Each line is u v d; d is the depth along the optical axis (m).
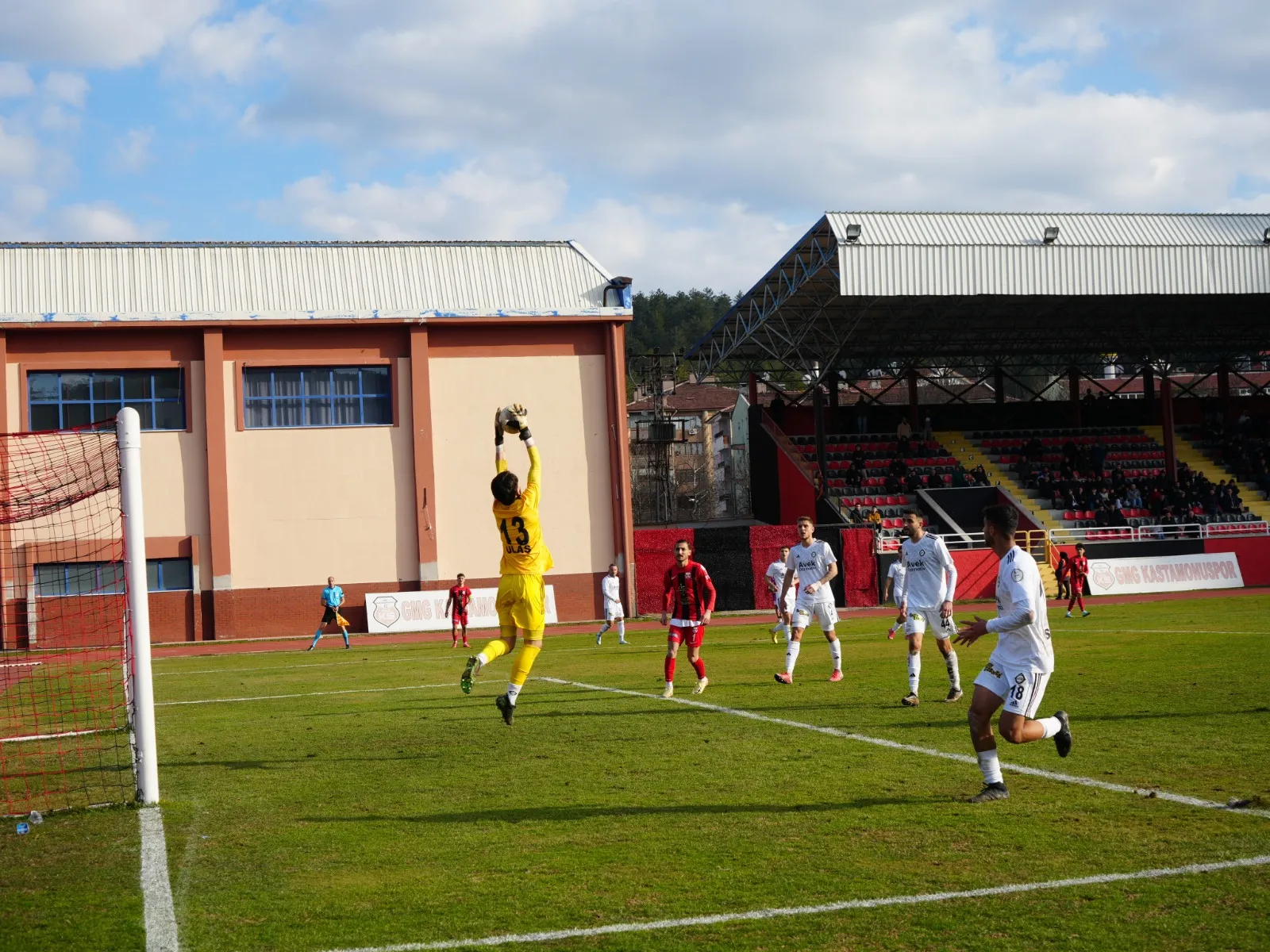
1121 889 5.29
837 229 36.47
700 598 13.66
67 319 35.41
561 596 38.09
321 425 37.31
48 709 14.99
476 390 38.12
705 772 8.43
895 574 15.25
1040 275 37.78
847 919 5.00
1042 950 4.58
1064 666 15.20
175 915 5.30
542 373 38.62
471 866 6.04
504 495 9.52
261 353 36.91
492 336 38.38
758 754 9.15
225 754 10.22
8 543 28.52
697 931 4.90
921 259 37.00
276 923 5.15
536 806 7.44
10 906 5.52
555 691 14.83
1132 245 38.28
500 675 18.11
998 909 5.07
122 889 5.78
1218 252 38.91
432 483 37.44
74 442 26.22
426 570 37.09
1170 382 49.12
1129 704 11.16
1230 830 6.23
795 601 14.55
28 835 7.13
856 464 48.97
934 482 47.97
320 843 6.64
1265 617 24.75
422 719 12.32
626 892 5.48
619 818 7.02
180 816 7.51
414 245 39.69
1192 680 13.07
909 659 12.22
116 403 36.06
